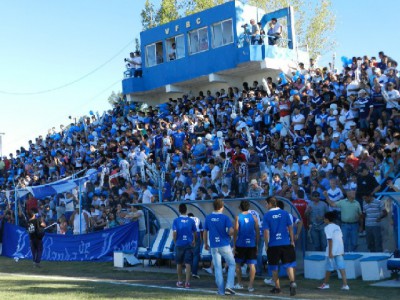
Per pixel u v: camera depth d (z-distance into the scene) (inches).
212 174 876.0
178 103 1343.5
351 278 585.6
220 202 526.9
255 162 839.7
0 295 523.2
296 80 1111.0
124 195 907.4
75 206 999.0
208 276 658.2
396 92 847.7
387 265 546.0
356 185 679.1
